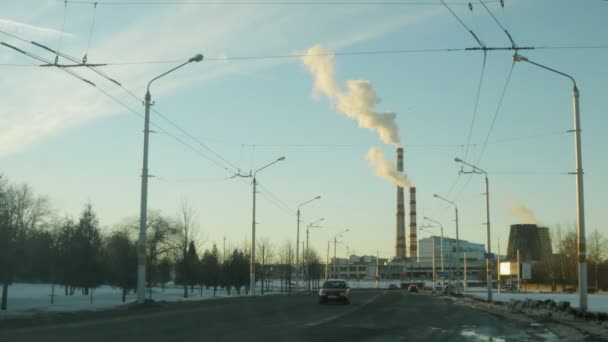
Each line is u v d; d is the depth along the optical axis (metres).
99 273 59.19
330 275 197.50
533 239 138.38
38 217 56.97
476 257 179.88
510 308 41.66
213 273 76.06
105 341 17.33
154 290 76.94
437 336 21.45
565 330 24.02
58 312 27.66
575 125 28.94
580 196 28.83
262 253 92.88
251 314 31.09
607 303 52.44
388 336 20.97
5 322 22.16
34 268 54.62
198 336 19.38
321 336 20.36
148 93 32.41
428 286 137.25
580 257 29.09
